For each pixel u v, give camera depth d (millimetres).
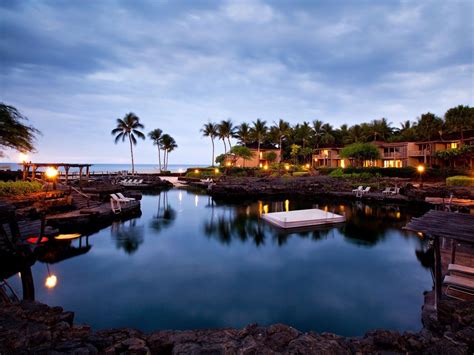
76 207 16344
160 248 11133
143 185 35531
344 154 40594
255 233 13398
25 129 16625
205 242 12008
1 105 15641
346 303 6707
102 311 6309
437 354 3416
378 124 57094
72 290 7328
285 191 29125
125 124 50125
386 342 3770
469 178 24703
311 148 60094
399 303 6660
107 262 9477
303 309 6434
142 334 4203
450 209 15828
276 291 7352
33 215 12766
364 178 34875
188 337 4062
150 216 18094
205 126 58375
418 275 8359
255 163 59562
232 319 6016
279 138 59469
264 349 3689
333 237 12570
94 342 3820
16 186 14594
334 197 26312
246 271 8773
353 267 9078
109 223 15719
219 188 29766
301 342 3822
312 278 8195
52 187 17578
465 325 4043
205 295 7125
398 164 46938
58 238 11703
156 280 8047
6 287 7270
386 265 9242
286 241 12031
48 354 3480
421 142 42781
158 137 65188
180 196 29047
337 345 3781
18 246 7789
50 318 4363
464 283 5359
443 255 7742
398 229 13859
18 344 3676
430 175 32781
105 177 45156
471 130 40344
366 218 16578
